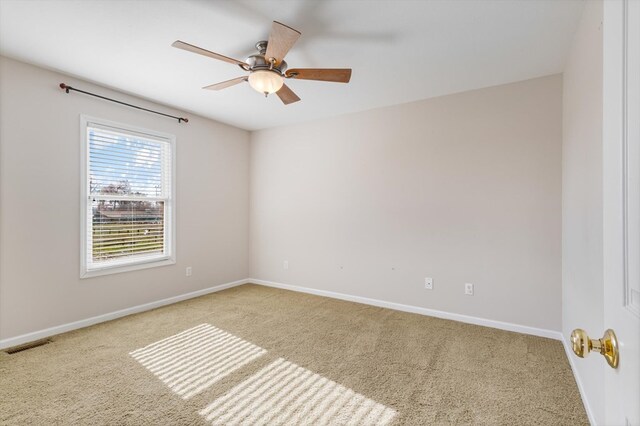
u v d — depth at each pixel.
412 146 3.47
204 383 2.05
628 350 0.58
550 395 1.93
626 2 0.60
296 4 1.89
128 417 1.72
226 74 2.84
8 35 2.23
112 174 3.25
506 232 2.97
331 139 4.05
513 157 2.94
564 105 2.63
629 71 0.59
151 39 2.28
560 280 2.73
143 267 3.49
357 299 3.85
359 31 2.16
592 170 1.72
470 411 1.79
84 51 2.45
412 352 2.50
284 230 4.49
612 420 0.67
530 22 2.04
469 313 3.15
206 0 1.86
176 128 3.81
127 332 2.88
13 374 2.14
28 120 2.66
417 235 3.43
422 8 1.92
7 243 2.57
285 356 2.43
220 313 3.41
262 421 1.71
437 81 2.95
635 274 0.57
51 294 2.80
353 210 3.88
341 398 1.91
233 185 4.58
